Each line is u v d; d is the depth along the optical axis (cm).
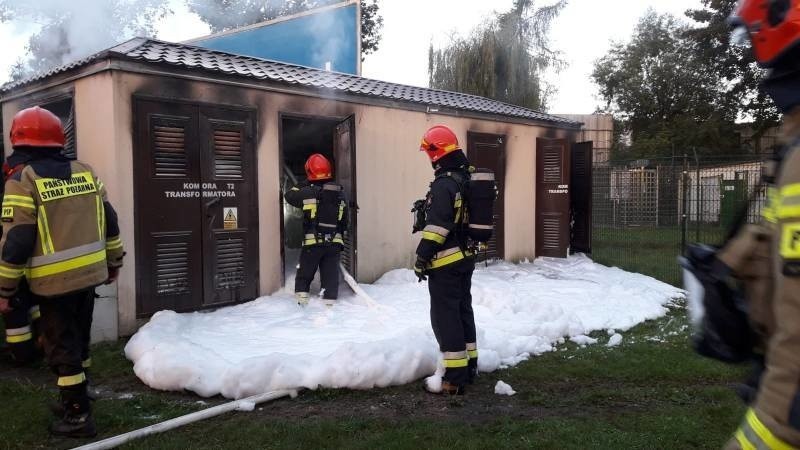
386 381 425
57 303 331
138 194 558
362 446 329
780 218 123
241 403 383
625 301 732
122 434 338
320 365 421
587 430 352
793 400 116
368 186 779
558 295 754
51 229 325
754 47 143
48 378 441
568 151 1022
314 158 646
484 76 2072
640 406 402
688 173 1230
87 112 576
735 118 2970
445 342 415
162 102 573
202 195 603
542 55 2184
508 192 992
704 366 480
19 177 320
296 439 337
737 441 131
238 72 622
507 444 333
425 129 855
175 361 417
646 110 3253
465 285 438
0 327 559
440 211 403
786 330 119
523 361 499
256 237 647
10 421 356
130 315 552
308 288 632
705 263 164
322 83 725
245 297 638
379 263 798
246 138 637
